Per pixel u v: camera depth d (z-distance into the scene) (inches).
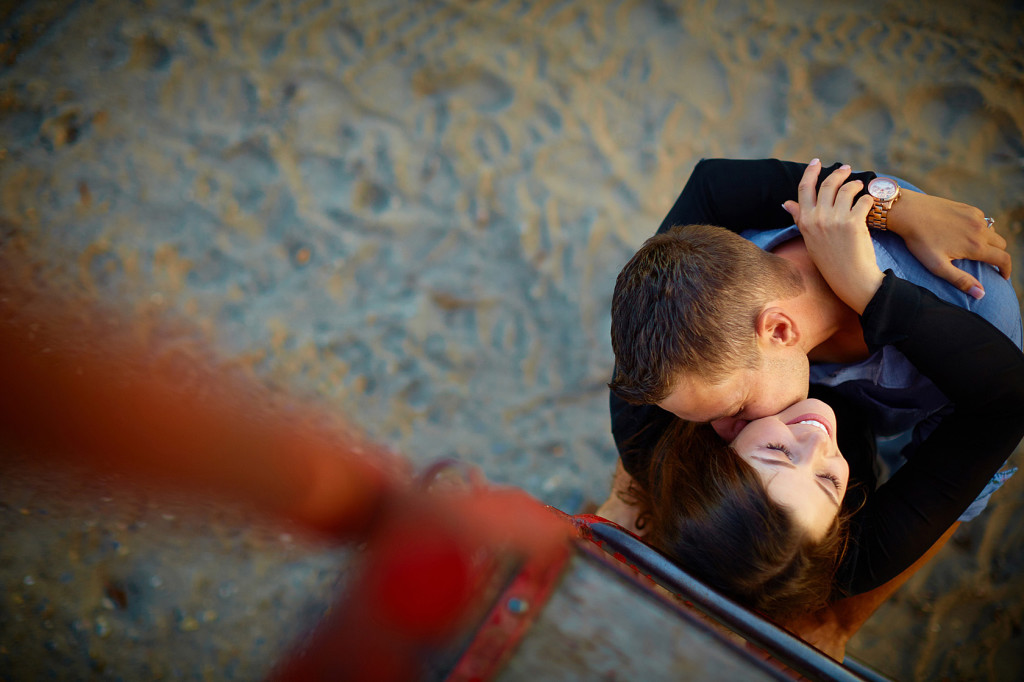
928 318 45.9
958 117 103.3
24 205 96.9
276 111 106.1
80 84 106.8
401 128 105.9
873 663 75.9
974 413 48.6
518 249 98.7
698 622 29.2
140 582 73.4
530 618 23.3
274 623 71.3
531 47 111.0
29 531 74.7
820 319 50.2
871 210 51.6
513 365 92.2
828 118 104.3
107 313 88.5
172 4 113.1
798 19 111.2
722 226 56.9
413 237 99.4
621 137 105.3
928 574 80.0
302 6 113.2
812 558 46.9
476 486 21.3
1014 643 76.7
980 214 51.0
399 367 90.8
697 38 110.4
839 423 56.4
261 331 91.4
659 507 52.8
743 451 48.8
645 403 49.4
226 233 98.0
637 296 47.3
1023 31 109.0
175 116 105.6
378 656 16.6
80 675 68.8
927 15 110.7
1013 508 82.5
